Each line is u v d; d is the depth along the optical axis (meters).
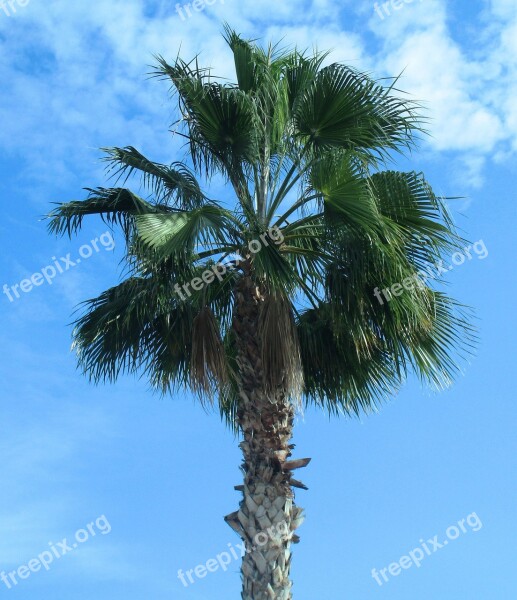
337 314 12.35
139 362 13.30
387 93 12.30
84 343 13.14
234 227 12.50
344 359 13.32
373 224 11.37
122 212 13.07
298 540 11.97
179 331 12.99
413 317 12.33
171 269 12.28
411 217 11.99
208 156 12.88
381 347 12.93
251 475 11.94
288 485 11.92
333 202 11.68
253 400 12.09
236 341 12.44
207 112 12.38
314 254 12.77
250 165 12.73
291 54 13.65
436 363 13.09
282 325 12.03
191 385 12.21
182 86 12.35
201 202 12.85
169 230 11.56
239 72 13.19
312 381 13.59
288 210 12.48
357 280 11.98
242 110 12.23
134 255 12.38
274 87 12.62
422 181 11.80
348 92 12.22
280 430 12.05
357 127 12.41
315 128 12.52
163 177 13.08
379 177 12.04
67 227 13.16
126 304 12.86
